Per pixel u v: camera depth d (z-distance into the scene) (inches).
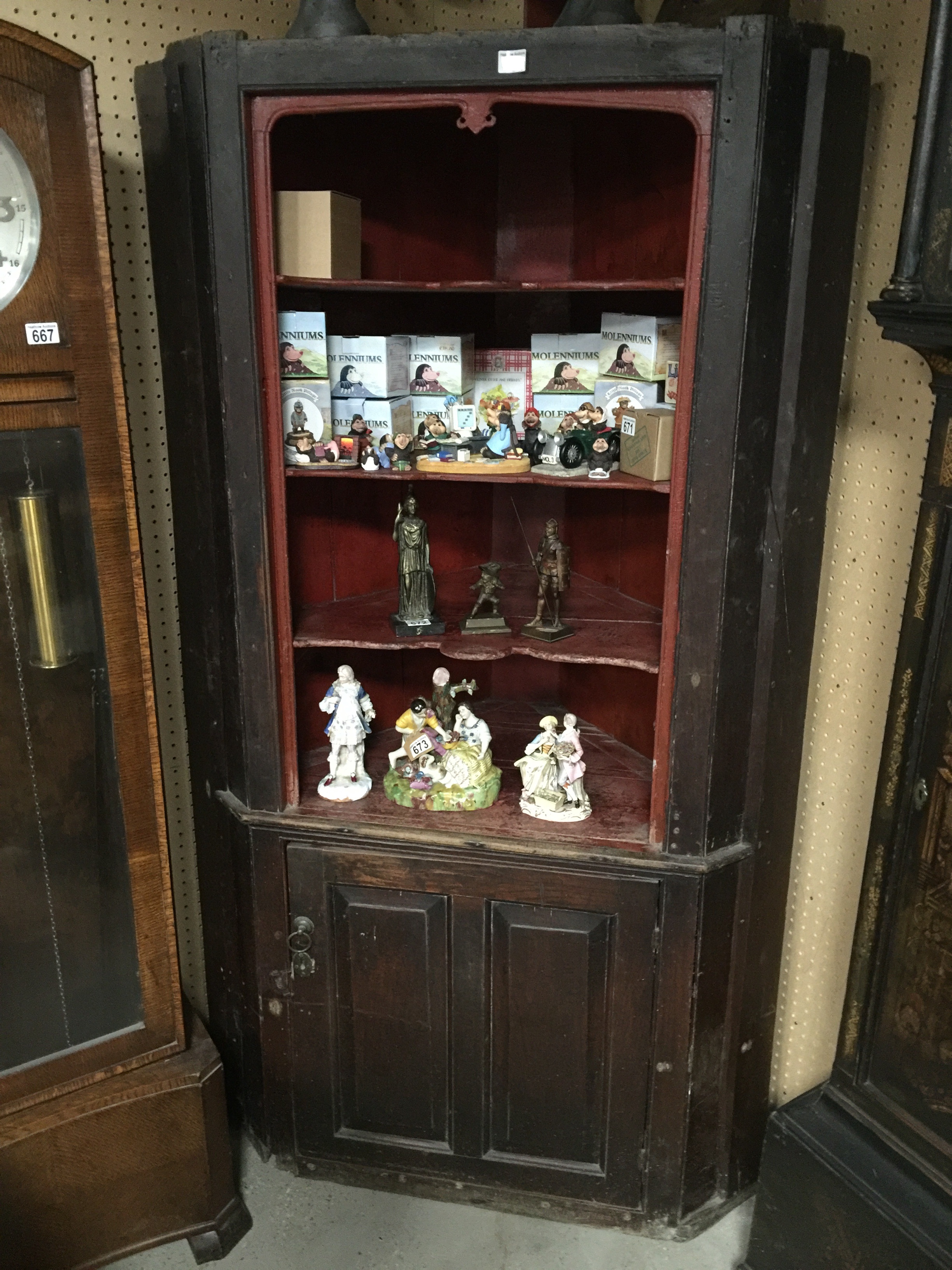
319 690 95.9
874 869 74.4
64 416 67.2
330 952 86.0
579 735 93.4
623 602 90.5
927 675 68.5
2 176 61.1
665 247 80.5
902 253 61.6
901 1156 74.5
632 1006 82.4
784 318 67.9
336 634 83.0
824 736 87.3
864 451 78.9
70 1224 81.1
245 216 68.3
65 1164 79.2
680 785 76.4
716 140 63.1
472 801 83.4
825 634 85.1
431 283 72.7
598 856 78.2
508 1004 84.7
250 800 83.1
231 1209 88.3
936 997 71.4
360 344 78.9
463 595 92.8
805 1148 78.1
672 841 77.9
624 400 79.4
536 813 82.6
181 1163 84.4
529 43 63.2
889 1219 72.5
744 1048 86.0
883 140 73.3
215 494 76.0
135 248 82.0
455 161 88.6
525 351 85.4
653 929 79.9
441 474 77.5
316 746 95.6
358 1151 92.2
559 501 97.7
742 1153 90.4
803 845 91.3
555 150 88.9
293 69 65.5
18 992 76.7
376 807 84.0
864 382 77.8
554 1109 87.1
